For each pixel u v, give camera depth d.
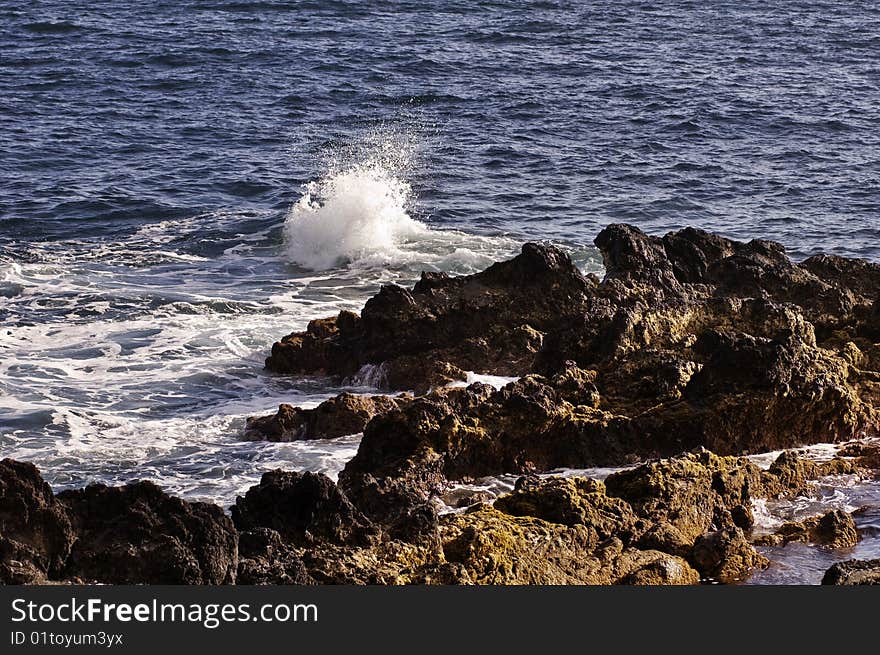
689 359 26.38
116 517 16.91
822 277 31.73
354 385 28.84
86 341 31.11
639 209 45.91
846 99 65.94
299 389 28.62
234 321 33.06
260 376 29.27
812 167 52.34
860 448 24.34
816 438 24.91
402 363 28.66
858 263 32.09
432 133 56.81
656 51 79.19
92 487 17.27
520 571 18.42
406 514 19.22
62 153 50.94
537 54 76.75
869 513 21.78
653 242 31.92
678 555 19.69
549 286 30.09
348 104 62.31
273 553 17.86
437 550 18.75
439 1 94.75
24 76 65.44
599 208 45.88
